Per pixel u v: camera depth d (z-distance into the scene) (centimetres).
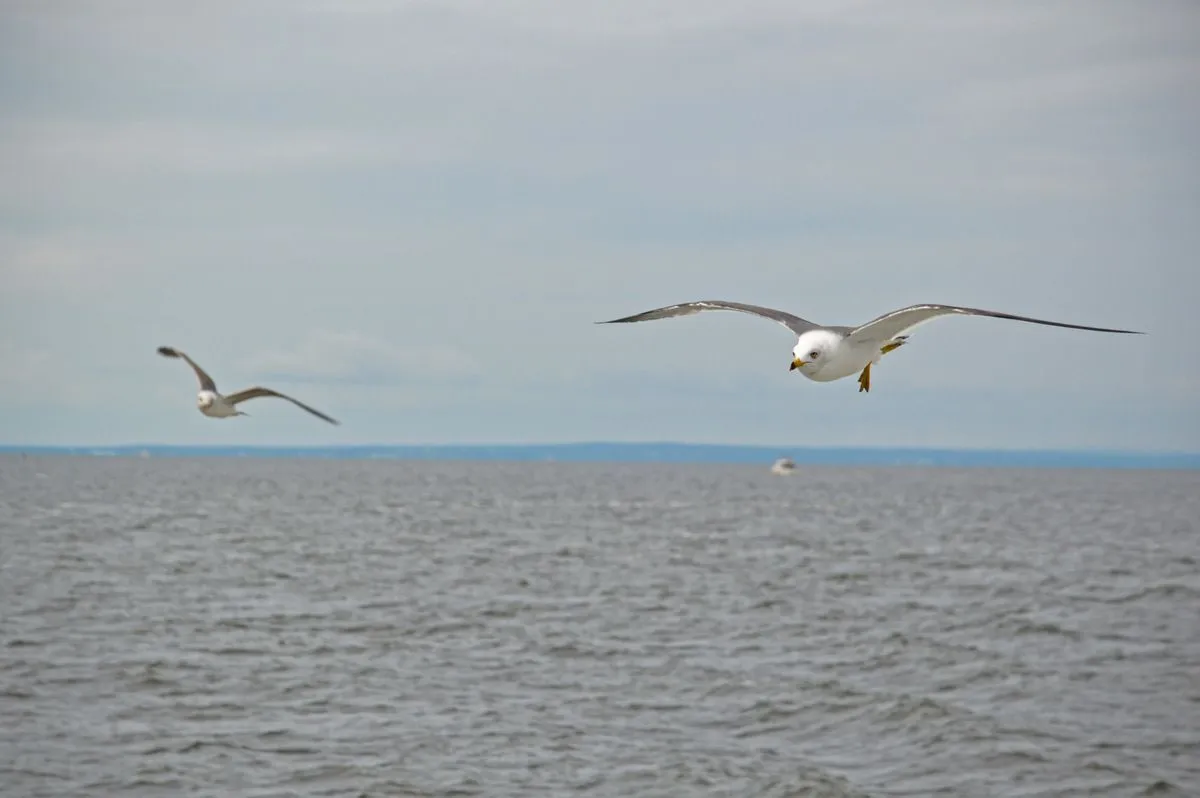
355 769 1756
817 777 1747
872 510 8100
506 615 3044
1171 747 1891
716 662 2489
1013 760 1828
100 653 2459
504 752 1848
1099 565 4397
